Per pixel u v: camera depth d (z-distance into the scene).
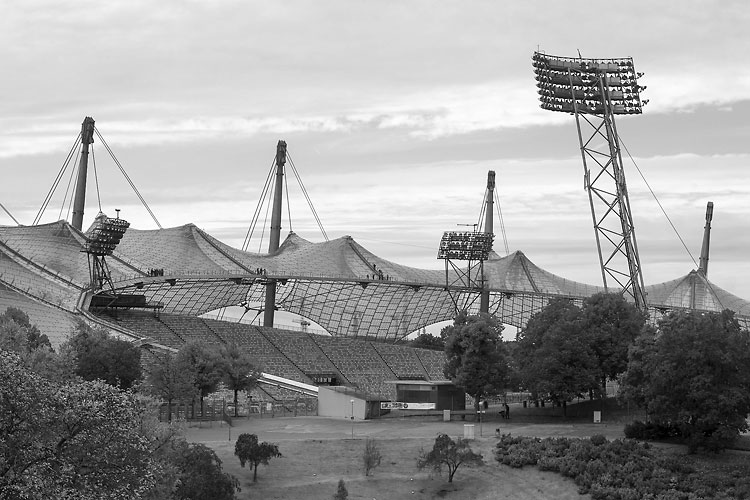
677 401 157.62
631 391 168.88
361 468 156.00
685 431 158.62
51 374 136.25
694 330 158.88
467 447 158.62
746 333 163.88
